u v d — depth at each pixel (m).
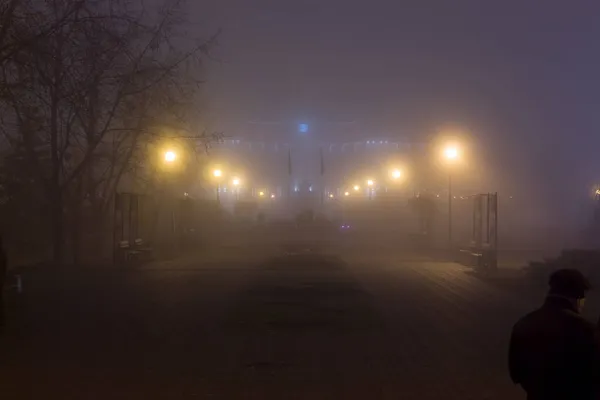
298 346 14.49
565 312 5.78
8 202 32.19
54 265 29.33
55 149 29.17
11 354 13.60
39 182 32.19
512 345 5.96
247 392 10.63
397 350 14.06
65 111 28.36
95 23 25.17
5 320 17.03
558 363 5.66
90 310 19.78
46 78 23.55
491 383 11.22
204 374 11.88
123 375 11.80
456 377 11.66
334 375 11.81
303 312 19.42
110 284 26.61
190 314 19.06
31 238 33.56
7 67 22.14
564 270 5.97
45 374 11.86
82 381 11.35
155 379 11.50
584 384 5.70
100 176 35.47
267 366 12.52
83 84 26.62
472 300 22.12
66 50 24.95
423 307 20.47
